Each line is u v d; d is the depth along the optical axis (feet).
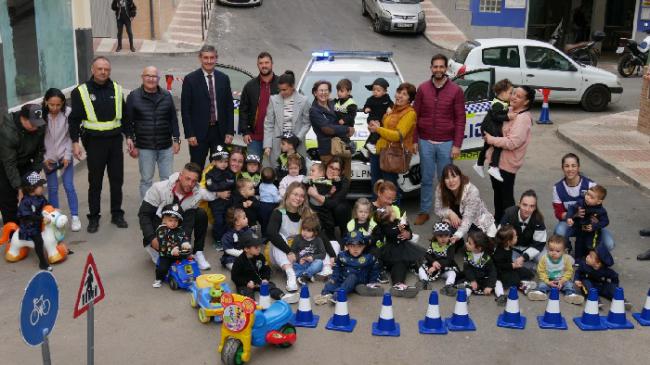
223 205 25.55
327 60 34.99
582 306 21.67
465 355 18.70
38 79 35.83
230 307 17.85
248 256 21.86
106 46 78.02
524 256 22.97
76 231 27.20
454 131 27.32
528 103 25.41
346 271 22.43
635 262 25.08
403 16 85.71
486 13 89.86
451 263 23.02
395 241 23.02
